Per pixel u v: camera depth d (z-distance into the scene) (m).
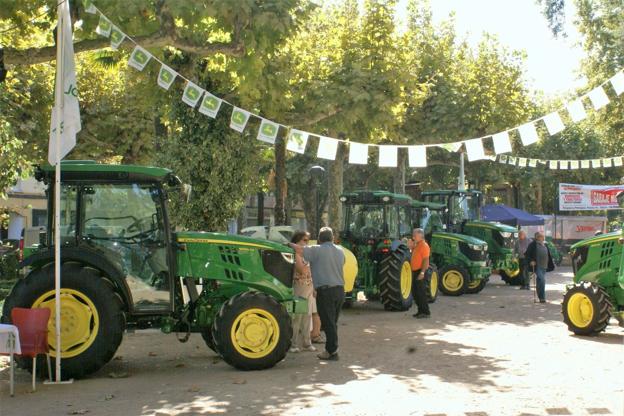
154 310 9.36
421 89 24.80
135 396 7.84
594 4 29.61
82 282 8.86
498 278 29.75
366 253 16.97
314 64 18.17
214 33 14.22
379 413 6.87
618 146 40.12
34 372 8.23
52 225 9.29
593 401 7.35
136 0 11.53
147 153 21.94
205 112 11.05
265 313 9.44
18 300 8.80
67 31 8.81
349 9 19.69
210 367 9.72
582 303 12.40
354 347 11.28
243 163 16.17
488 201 48.88
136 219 9.43
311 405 7.25
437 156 35.12
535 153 39.91
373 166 40.72
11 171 17.64
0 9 11.55
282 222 21.00
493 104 25.53
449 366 9.52
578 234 39.75
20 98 18.06
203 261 9.74
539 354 10.46
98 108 20.98
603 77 29.30
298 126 18.00
